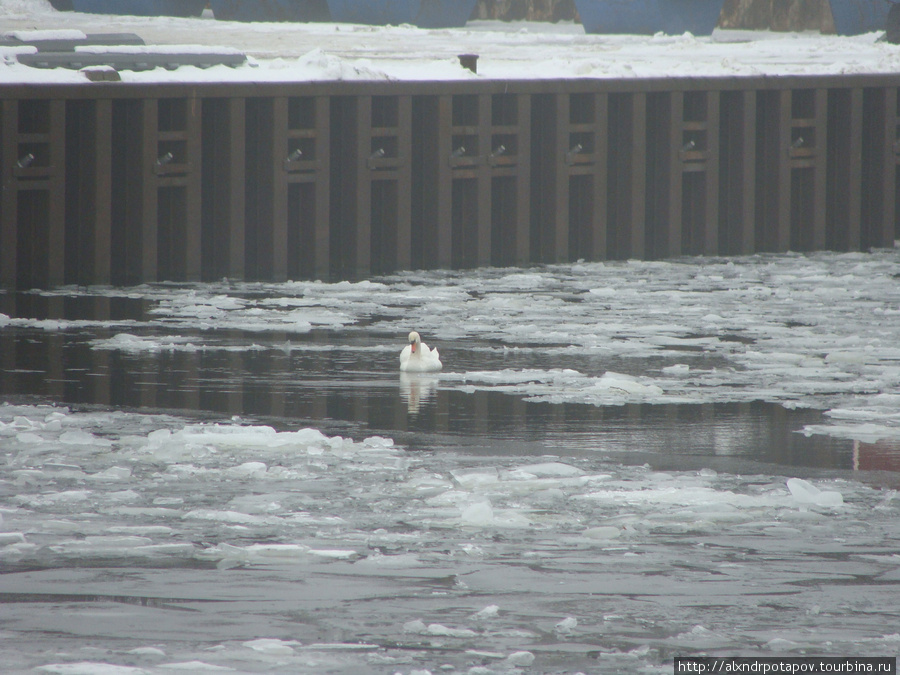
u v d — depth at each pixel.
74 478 22.23
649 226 56.03
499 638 15.20
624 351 35.81
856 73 59.00
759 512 20.59
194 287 46.72
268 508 20.58
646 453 24.61
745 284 49.06
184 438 24.72
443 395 29.86
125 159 46.75
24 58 45.97
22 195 45.34
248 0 89.94
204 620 15.68
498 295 45.81
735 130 56.56
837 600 16.56
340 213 50.47
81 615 15.77
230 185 47.53
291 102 49.34
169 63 48.53
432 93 50.12
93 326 38.69
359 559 18.16
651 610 16.16
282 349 35.47
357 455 24.12
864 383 31.45
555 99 52.47
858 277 50.94
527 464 23.64
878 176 59.84
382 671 14.20
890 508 20.89
